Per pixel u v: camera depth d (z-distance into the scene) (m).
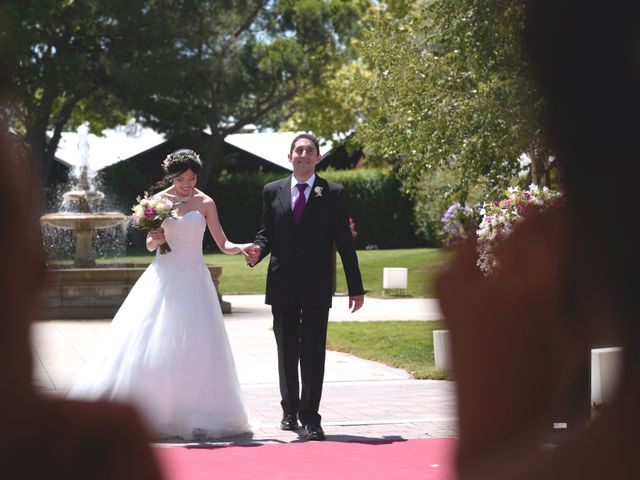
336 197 17.06
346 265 17.00
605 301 1.55
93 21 84.69
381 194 102.56
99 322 40.88
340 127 108.12
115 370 16.42
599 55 1.51
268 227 17.30
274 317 17.36
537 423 1.62
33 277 1.71
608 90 1.51
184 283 16.89
